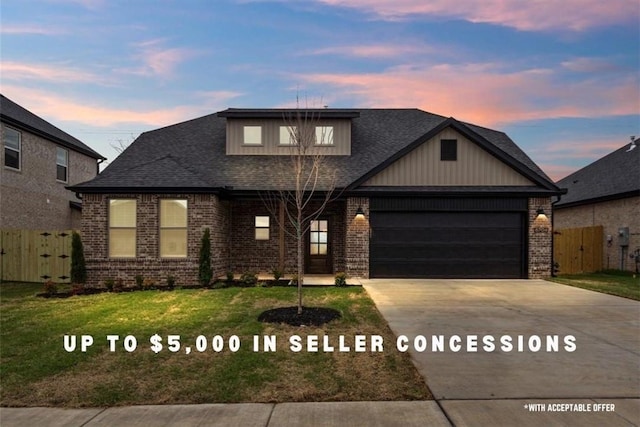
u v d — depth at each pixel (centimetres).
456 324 764
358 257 1384
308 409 423
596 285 1263
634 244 1689
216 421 397
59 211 1980
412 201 1395
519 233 1407
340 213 1533
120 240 1277
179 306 907
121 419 402
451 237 1402
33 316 821
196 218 1271
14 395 458
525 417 403
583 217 2070
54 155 1948
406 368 538
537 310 890
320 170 1485
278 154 1600
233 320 776
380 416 407
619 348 627
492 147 1404
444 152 1416
